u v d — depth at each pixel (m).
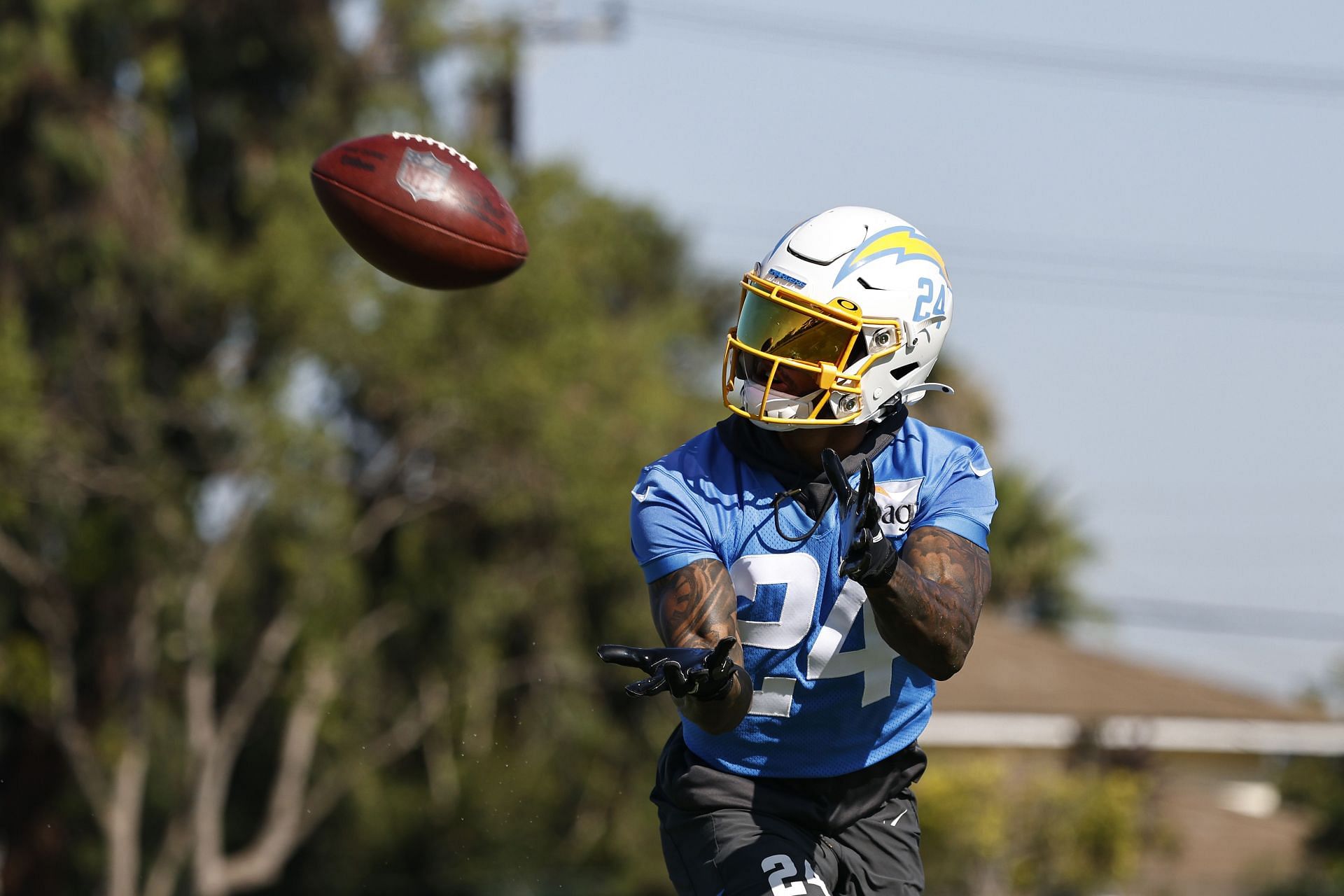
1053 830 77.88
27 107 74.56
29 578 78.62
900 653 13.98
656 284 106.88
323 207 17.11
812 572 14.88
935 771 77.56
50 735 87.56
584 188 80.56
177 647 83.12
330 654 80.25
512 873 89.94
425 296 76.38
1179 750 104.44
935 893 77.12
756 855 15.12
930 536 14.62
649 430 80.81
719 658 12.86
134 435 78.69
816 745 15.38
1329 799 96.12
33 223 76.06
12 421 69.75
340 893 94.25
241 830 94.31
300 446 74.44
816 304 14.88
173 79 78.12
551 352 76.69
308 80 83.44
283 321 74.94
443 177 16.91
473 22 85.56
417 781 94.75
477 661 85.00
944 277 15.63
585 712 86.62
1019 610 126.75
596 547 79.31
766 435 15.20
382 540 86.38
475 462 79.88
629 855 90.44
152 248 77.19
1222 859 92.00
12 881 87.88
